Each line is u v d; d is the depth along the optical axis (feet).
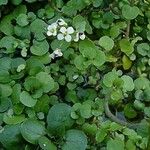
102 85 0.36
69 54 0.37
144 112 0.36
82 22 0.38
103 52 0.37
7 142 0.33
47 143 0.32
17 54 0.38
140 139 0.34
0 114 0.34
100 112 0.35
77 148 0.32
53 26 0.37
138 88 0.37
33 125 0.33
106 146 0.33
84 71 0.37
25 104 0.34
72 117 0.34
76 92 0.37
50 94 0.36
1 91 0.35
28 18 0.38
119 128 0.34
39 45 0.37
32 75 0.36
